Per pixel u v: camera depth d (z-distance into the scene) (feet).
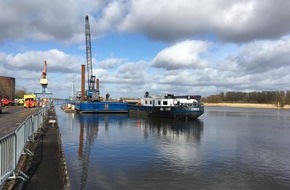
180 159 90.17
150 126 195.93
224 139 140.97
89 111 325.42
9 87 522.47
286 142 133.39
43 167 50.90
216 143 126.72
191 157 93.76
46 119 141.38
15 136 44.04
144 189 60.75
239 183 66.74
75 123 214.07
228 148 113.70
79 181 65.21
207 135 155.33
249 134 164.76
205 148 112.37
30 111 222.07
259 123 252.21
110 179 67.00
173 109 246.68
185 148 111.14
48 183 42.45
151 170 75.61
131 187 61.82
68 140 128.67
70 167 77.56
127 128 182.39
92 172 72.79
